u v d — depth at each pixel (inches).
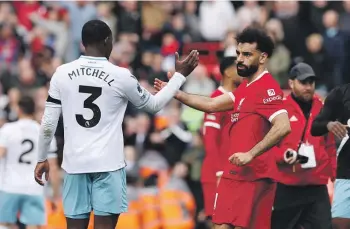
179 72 971.9
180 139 1779.0
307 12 2134.6
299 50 2080.5
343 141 1087.6
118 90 925.8
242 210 1026.1
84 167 925.8
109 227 940.0
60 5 2207.2
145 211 1595.7
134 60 2087.8
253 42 1021.8
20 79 2032.5
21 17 2224.4
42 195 1455.5
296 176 1161.4
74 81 925.8
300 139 1162.6
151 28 2178.9
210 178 1216.2
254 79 1025.5
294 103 1169.4
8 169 1441.9
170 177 1663.4
